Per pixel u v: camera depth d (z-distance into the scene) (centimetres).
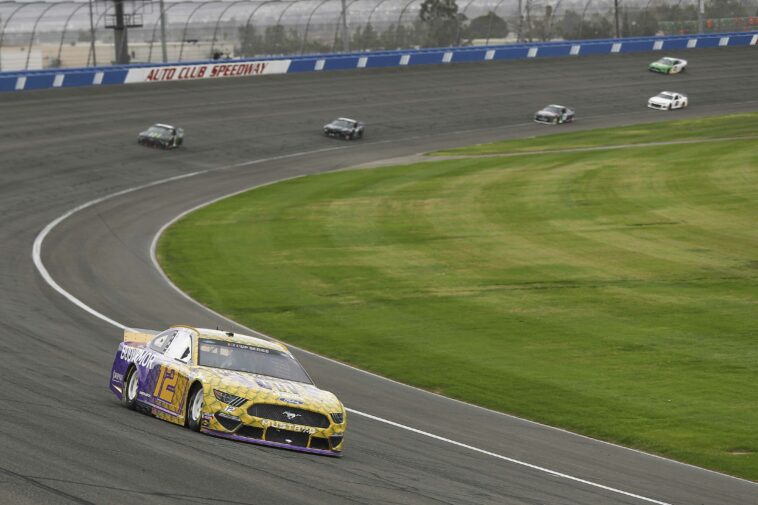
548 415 6500
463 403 6681
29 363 6075
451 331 8850
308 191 16838
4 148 17712
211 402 4266
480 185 17288
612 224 14238
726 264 11962
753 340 8775
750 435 6231
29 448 3675
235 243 12838
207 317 9006
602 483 4684
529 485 4353
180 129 19625
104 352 6912
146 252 12131
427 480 4094
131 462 3612
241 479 3550
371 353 8000
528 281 10981
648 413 6638
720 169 18550
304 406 4303
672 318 9525
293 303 9800
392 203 15750
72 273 10494
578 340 8656
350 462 4250
